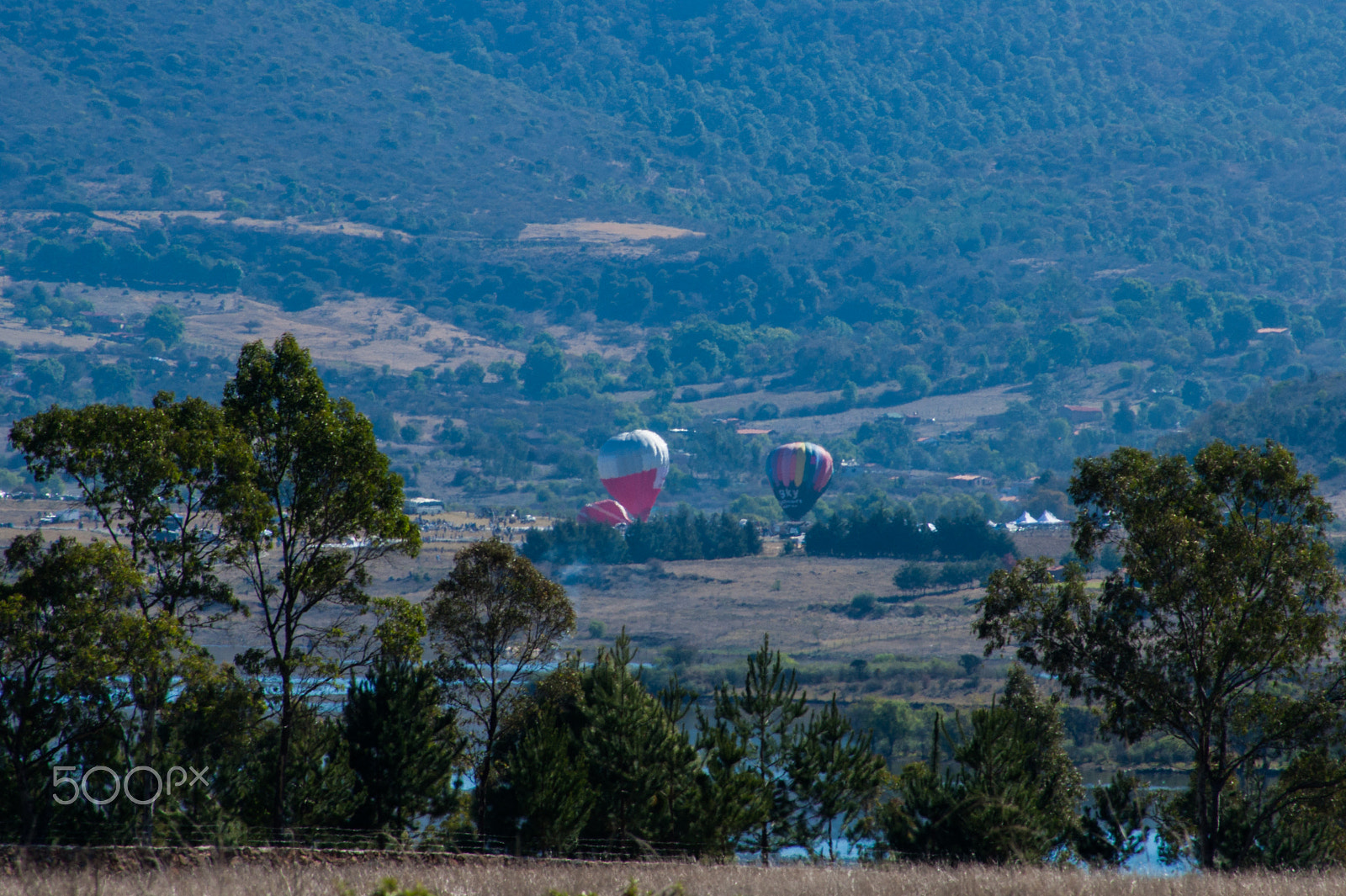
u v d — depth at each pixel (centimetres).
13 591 9788
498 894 7138
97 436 10538
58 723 9956
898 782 11619
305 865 8456
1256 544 11250
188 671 10225
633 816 11094
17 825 9950
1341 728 11412
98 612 9781
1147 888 7731
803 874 8288
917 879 7881
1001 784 10562
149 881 7131
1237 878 8231
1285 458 11462
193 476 11062
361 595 11850
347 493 11569
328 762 11700
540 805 10644
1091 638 11969
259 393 11638
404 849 10038
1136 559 11712
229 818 10262
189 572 10969
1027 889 7600
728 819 10912
